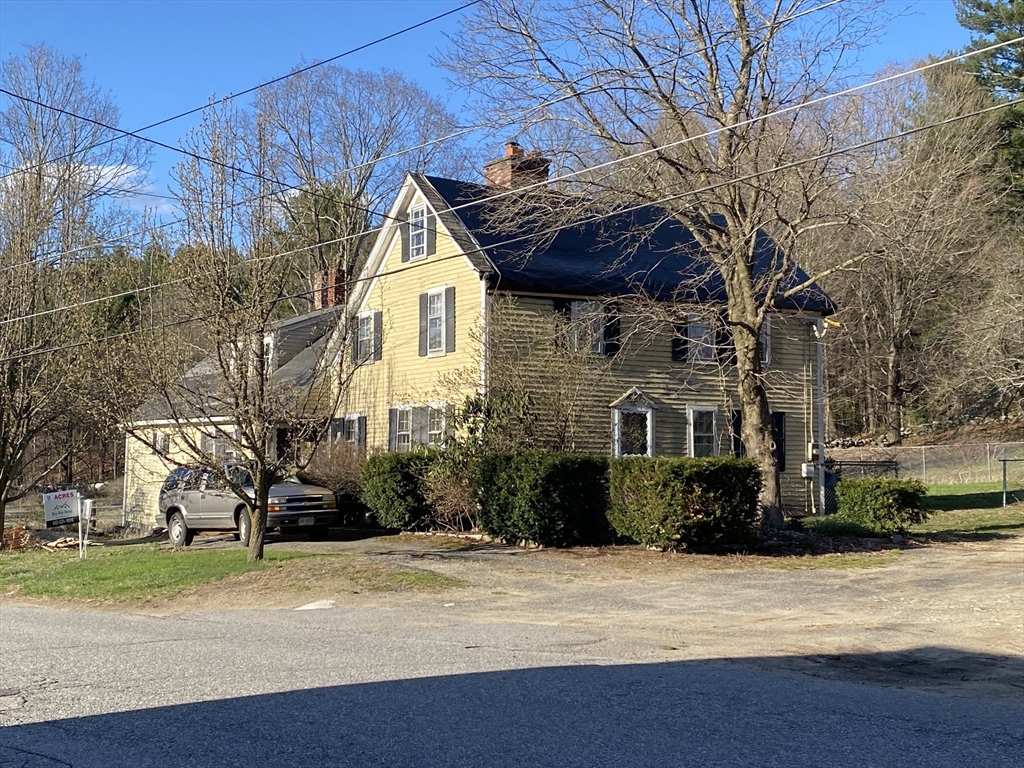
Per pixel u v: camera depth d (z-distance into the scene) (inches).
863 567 674.2
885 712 294.8
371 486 920.3
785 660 392.5
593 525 757.3
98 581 691.4
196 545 908.6
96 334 1003.3
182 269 663.8
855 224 709.3
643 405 995.3
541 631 460.8
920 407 1860.2
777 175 718.5
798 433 1096.8
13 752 259.0
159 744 262.8
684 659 388.5
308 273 1653.5
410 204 1075.9
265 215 669.3
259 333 655.8
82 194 1163.9
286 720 284.7
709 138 765.9
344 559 691.4
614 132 749.9
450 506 822.5
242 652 412.8
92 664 391.9
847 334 1706.4
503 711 290.7
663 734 263.3
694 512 701.9
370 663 377.4
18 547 1010.7
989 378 1482.5
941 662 396.5
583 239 1038.4
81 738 271.7
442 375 954.7
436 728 271.4
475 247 960.3
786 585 602.2
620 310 878.4
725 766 232.5
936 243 1306.6
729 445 1047.6
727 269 800.3
